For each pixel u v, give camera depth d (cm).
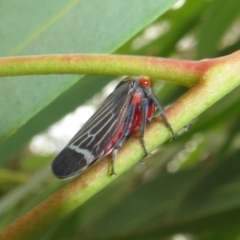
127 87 9
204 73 7
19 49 9
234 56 7
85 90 12
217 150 14
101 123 8
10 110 8
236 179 11
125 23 8
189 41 14
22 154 19
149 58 7
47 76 8
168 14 13
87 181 7
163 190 12
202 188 11
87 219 12
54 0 9
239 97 11
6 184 16
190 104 7
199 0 13
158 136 7
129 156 7
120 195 13
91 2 9
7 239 7
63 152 8
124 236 11
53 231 12
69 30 9
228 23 11
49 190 13
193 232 11
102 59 7
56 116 12
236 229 13
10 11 9
